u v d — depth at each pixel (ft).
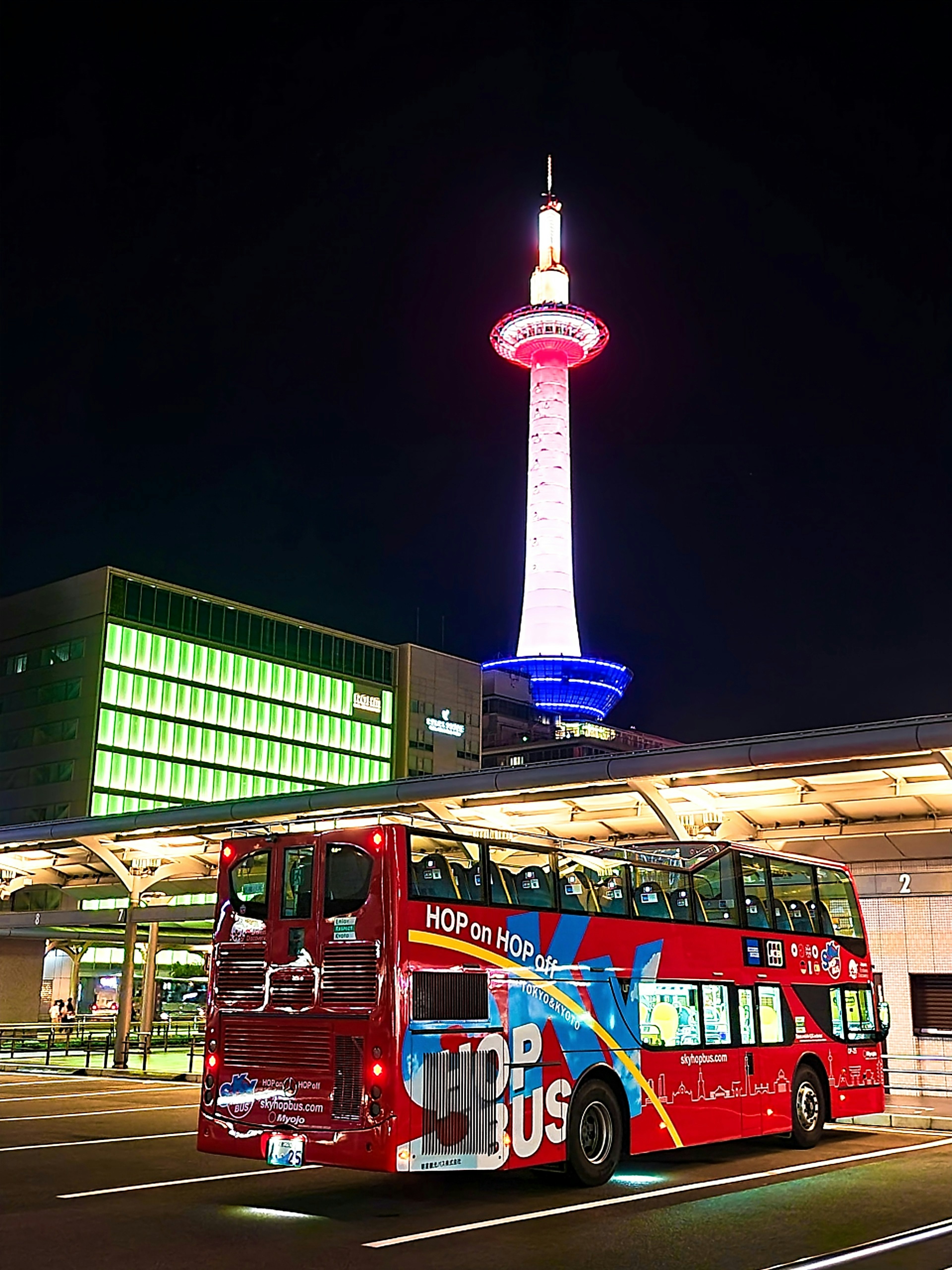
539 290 479.82
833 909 64.95
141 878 105.60
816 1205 41.22
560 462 456.04
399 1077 40.14
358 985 41.47
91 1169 49.16
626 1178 48.37
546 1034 45.50
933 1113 68.64
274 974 43.60
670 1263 32.27
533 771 74.64
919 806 75.87
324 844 43.88
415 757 360.28
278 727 324.39
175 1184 45.83
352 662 350.43
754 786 74.84
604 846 52.01
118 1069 101.50
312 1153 41.04
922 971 79.97
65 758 286.25
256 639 324.19
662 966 51.72
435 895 43.04
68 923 104.88
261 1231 36.88
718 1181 47.16
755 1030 55.93
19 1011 161.17
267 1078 42.86
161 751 295.28
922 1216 39.04
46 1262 32.07
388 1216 39.78
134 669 294.25
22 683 302.45
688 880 55.06
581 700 491.72
